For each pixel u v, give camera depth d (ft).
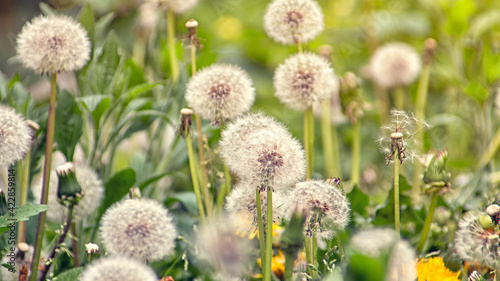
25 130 3.35
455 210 3.59
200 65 3.81
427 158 3.36
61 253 3.49
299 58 3.44
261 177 3.14
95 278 3.11
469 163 4.27
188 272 3.55
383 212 3.52
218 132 3.73
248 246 3.54
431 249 3.54
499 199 3.60
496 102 4.13
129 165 4.03
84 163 3.84
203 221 3.42
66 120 3.56
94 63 3.85
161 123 3.94
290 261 3.16
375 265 2.95
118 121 3.77
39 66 3.34
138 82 3.96
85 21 3.80
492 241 3.23
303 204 3.18
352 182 4.04
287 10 3.46
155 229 3.27
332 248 3.33
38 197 3.64
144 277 3.12
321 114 4.20
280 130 3.24
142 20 4.51
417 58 4.28
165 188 4.04
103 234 3.28
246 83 3.42
